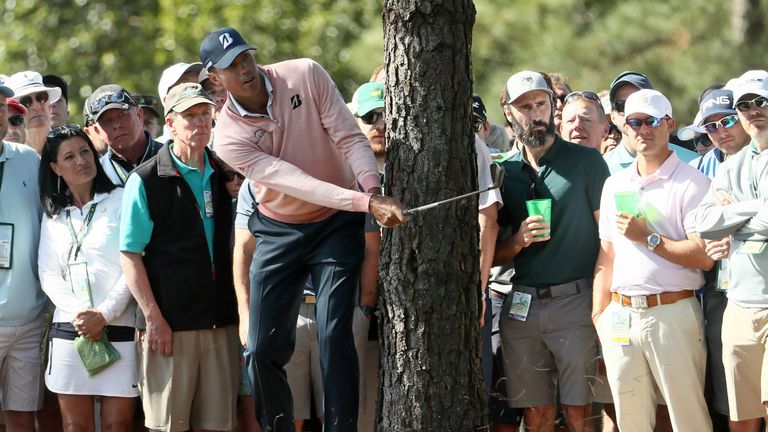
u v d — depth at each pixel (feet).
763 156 69.31
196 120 73.56
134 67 210.59
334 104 61.05
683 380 70.33
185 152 74.13
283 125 61.00
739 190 69.82
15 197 78.69
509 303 76.23
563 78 94.43
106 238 76.79
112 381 75.82
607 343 72.18
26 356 79.46
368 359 75.10
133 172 74.54
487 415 62.69
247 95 60.64
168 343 73.82
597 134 84.69
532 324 75.05
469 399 61.31
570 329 74.28
